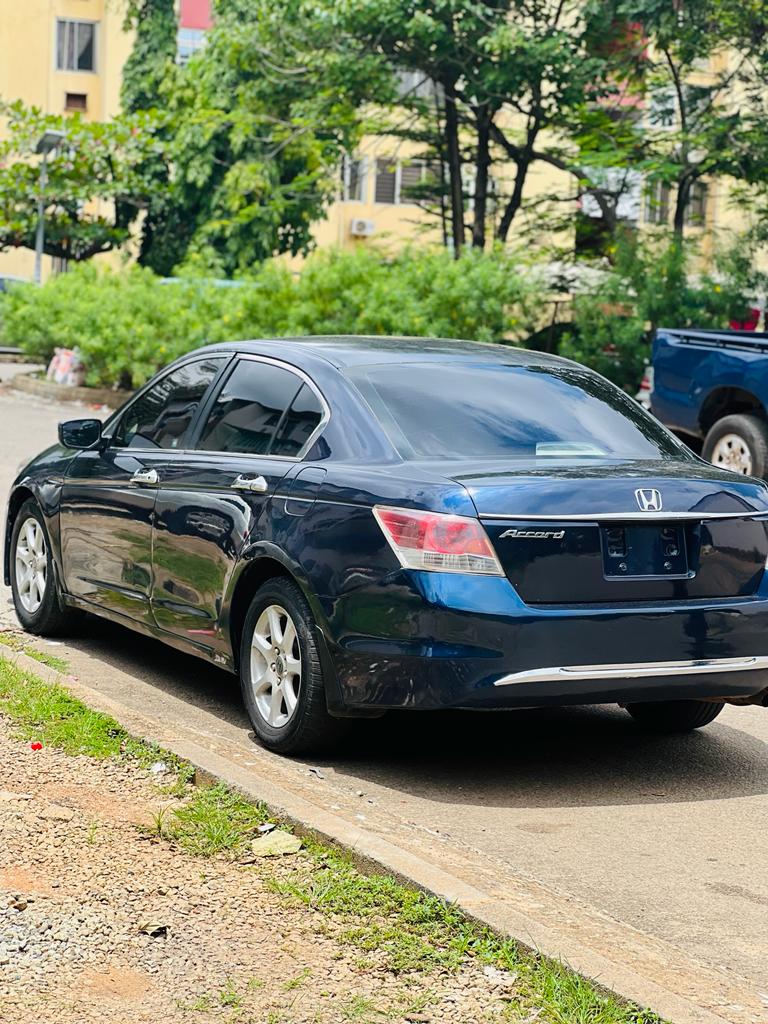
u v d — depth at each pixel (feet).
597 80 94.99
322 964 12.46
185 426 22.99
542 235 112.27
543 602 17.95
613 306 79.46
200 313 83.56
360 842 15.02
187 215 151.53
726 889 15.65
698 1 87.20
